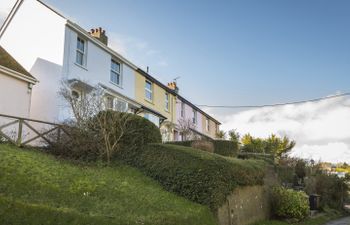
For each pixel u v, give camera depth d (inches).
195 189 459.2
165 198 437.4
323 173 1087.6
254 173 595.8
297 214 663.1
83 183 398.3
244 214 538.9
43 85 721.6
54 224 279.1
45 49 741.3
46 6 756.0
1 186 320.5
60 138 535.2
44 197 326.3
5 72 614.9
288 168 1018.1
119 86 904.3
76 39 760.3
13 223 263.6
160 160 506.9
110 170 500.7
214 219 436.5
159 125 1080.8
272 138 1389.0
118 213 340.5
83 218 299.6
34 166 404.5
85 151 533.0
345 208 1120.2
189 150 505.4
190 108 1411.2
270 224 595.8
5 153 421.1
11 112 621.0
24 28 788.6
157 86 1128.2
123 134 552.1
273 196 676.7
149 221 339.9
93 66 807.7
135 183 467.2
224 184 475.8
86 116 553.0
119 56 905.5
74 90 727.7
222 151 792.9
